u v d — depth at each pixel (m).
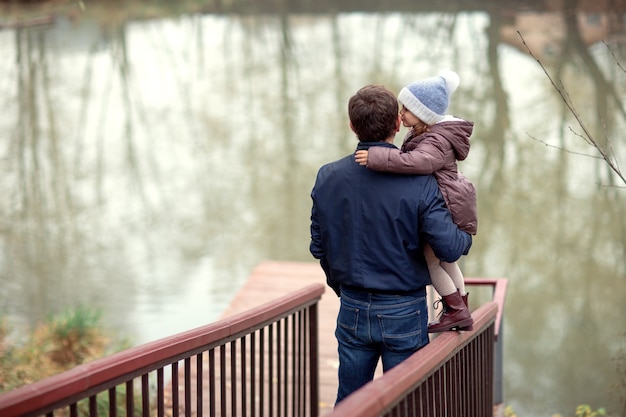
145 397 3.08
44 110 24.70
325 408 6.44
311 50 30.81
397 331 3.48
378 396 2.51
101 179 18.34
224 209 16.20
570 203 15.66
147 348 3.06
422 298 3.54
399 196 3.33
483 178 17.36
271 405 4.24
